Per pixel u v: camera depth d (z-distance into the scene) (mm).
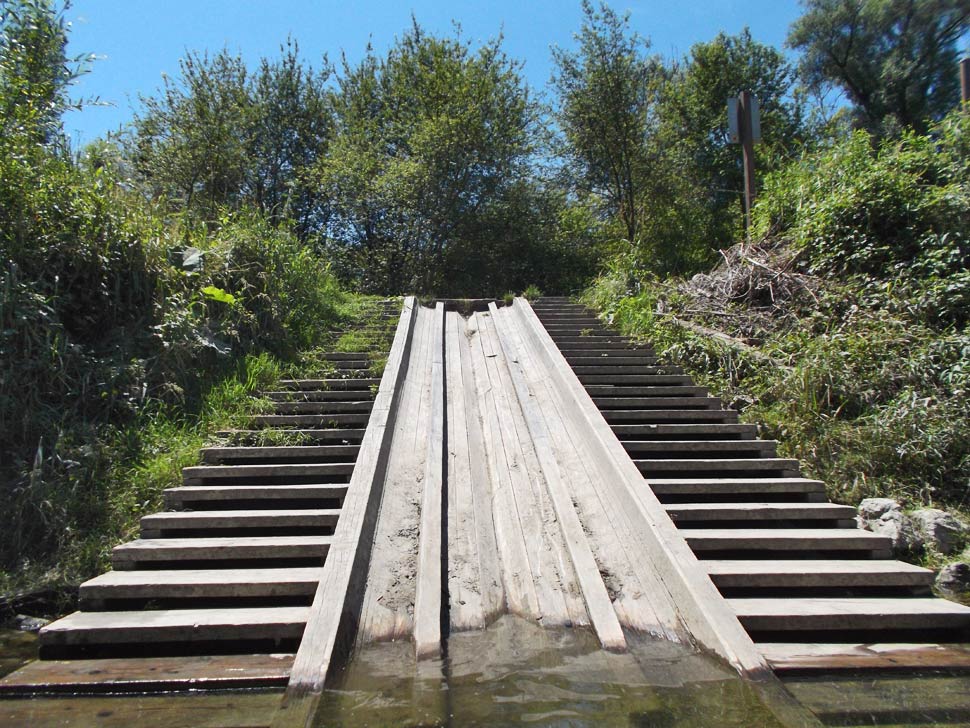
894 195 10602
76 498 6508
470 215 20188
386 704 3764
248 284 10352
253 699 3998
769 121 22594
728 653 4203
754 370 9133
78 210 8680
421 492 6254
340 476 6797
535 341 10297
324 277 13086
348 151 19938
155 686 4113
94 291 8602
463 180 19703
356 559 5102
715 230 21688
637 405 8438
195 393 8539
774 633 4645
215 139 18109
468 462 6898
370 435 7023
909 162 11117
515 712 3652
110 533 6211
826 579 5137
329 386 9148
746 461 6992
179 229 10500
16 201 8148
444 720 3586
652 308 11461
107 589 5027
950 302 9031
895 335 8617
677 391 8844
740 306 10781
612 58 20641
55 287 8031
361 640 4500
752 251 11695
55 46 9344
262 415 8305
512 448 7156
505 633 4598
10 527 6184
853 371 8281
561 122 21188
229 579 5074
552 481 6359
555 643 4469
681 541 5320
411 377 9000
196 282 9688
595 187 21844
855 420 7777
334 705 3766
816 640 4637
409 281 20328
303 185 20828
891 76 28062
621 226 22188
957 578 5387
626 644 4434
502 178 20281
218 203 17375
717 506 6051
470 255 20531
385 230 20281
